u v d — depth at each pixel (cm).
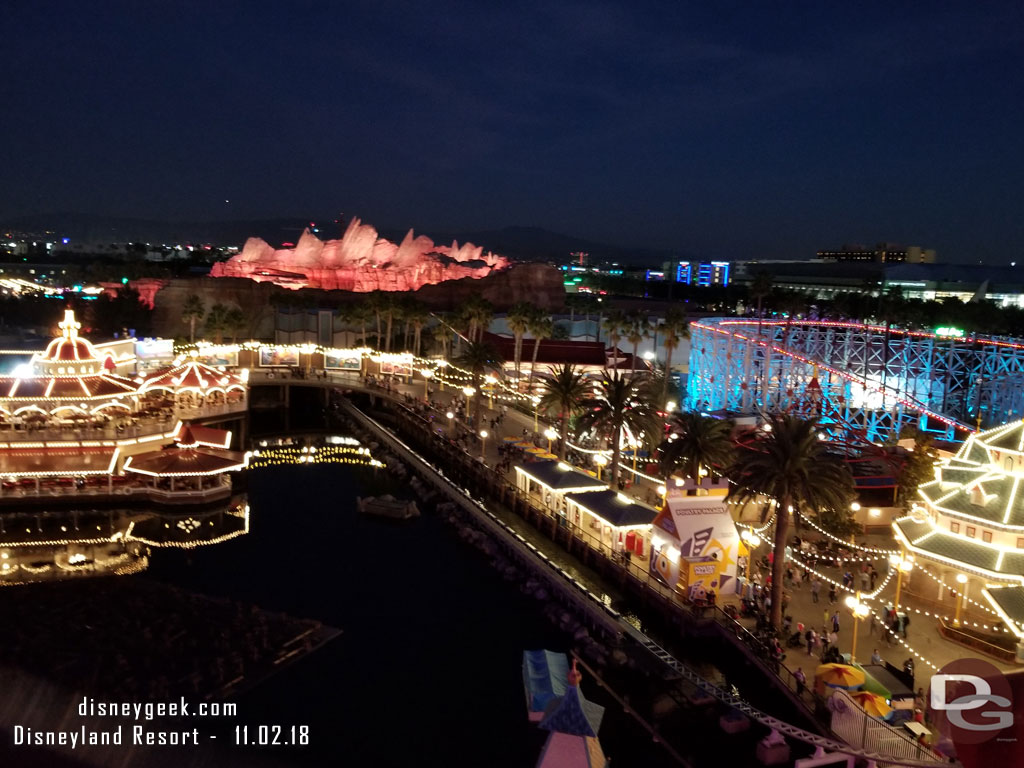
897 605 4872
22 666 4575
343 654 5081
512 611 5819
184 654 4866
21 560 6456
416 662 5041
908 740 3397
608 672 4822
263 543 7106
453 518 7625
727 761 3975
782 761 3912
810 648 4512
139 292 17725
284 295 16700
